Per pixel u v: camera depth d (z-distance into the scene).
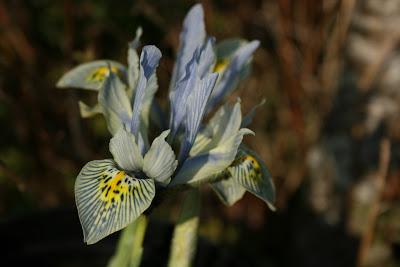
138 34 0.39
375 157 0.54
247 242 0.64
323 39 0.62
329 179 0.58
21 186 0.50
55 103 0.61
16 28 0.59
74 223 0.48
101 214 0.35
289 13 0.61
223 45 0.43
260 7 0.69
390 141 0.53
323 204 0.59
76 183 0.36
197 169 0.38
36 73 0.59
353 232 0.57
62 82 0.42
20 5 0.60
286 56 0.62
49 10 0.63
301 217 0.62
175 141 0.39
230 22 0.66
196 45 0.39
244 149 0.40
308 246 0.61
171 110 0.38
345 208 0.57
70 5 0.55
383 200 0.54
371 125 0.53
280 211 0.66
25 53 0.59
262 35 0.69
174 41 0.58
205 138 0.39
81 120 0.60
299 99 0.63
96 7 0.60
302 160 0.64
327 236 0.59
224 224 0.66
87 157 0.61
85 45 0.61
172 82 0.40
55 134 0.62
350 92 0.55
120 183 0.36
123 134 0.36
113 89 0.38
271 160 0.67
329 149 0.57
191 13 0.40
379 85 0.53
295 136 0.67
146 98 0.37
